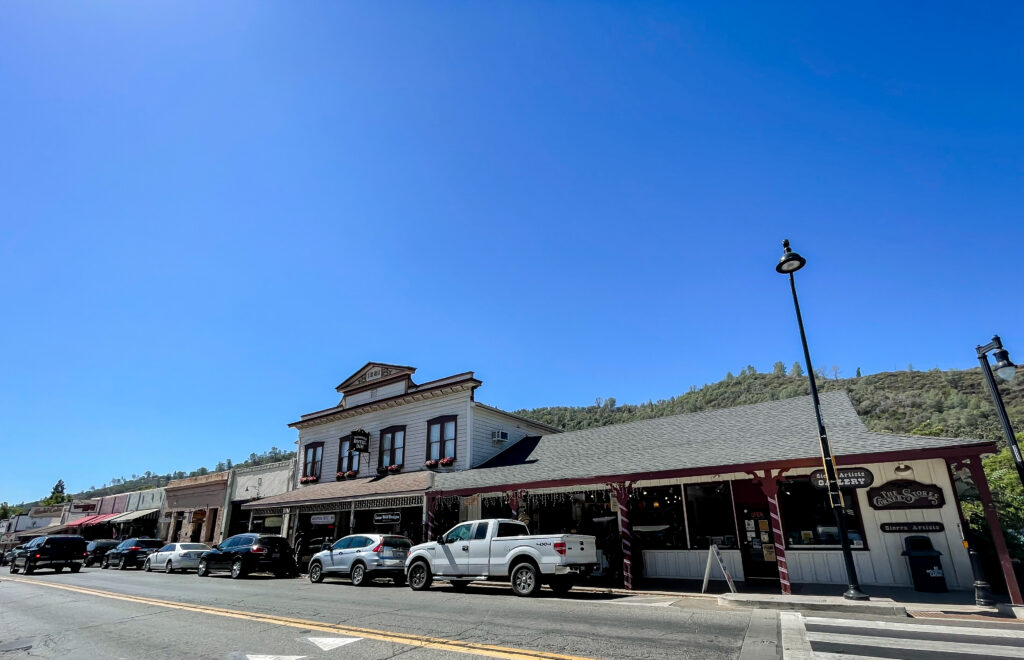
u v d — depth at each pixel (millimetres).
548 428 28422
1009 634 8031
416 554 15344
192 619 10641
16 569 25875
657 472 14375
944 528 13039
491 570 13758
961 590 12359
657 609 10828
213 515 34031
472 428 23547
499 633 8531
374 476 26062
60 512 51500
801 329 12734
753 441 15492
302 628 9320
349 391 29172
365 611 11055
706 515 16344
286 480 30906
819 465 12359
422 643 7922
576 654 7117
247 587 16719
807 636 8156
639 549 16812
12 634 9938
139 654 7883
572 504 19375
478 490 18016
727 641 7855
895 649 7254
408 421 25766
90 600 14297
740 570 15320
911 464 13680
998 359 10672
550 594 13422
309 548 25109
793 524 14984
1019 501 16328
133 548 28562
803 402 18234
